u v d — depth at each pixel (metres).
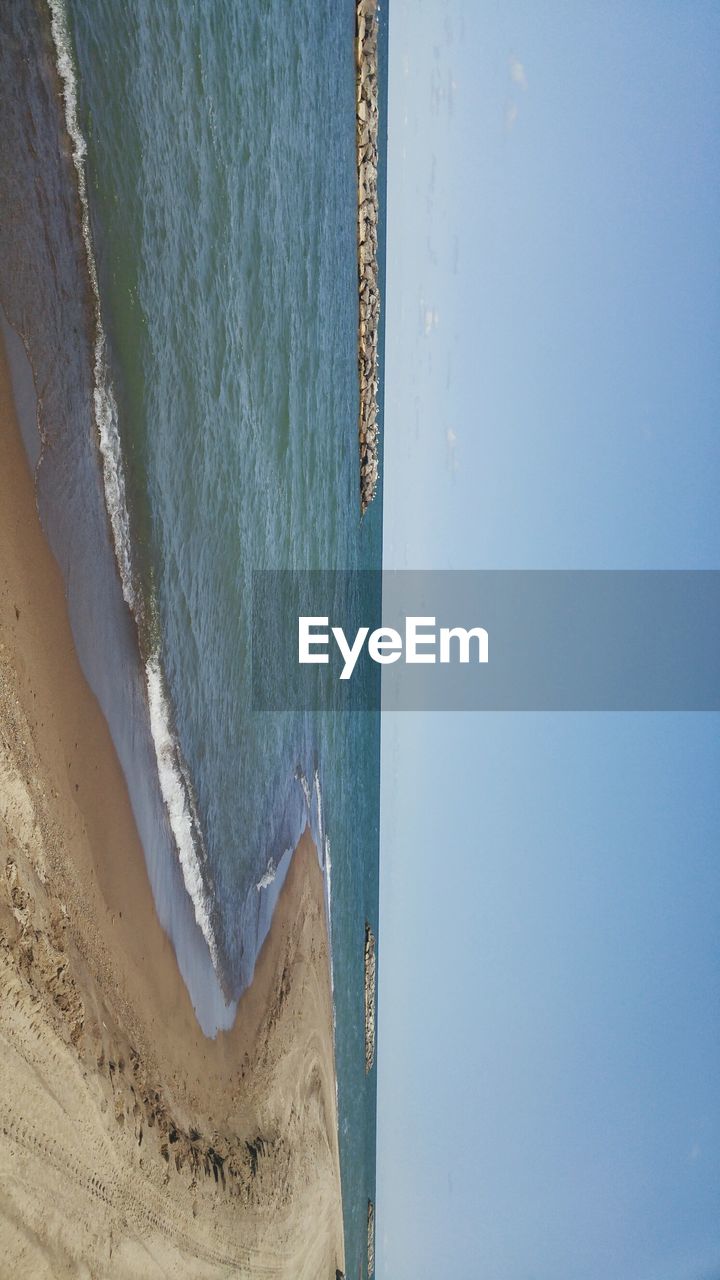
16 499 3.09
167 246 4.48
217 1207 4.32
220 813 5.06
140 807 3.95
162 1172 3.74
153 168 4.33
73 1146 3.04
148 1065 3.80
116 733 3.75
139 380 4.11
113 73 3.94
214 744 5.01
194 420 4.80
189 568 4.68
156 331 4.34
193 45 4.86
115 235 3.93
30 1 3.40
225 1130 4.73
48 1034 2.96
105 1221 3.19
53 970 3.05
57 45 3.54
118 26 3.98
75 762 3.38
